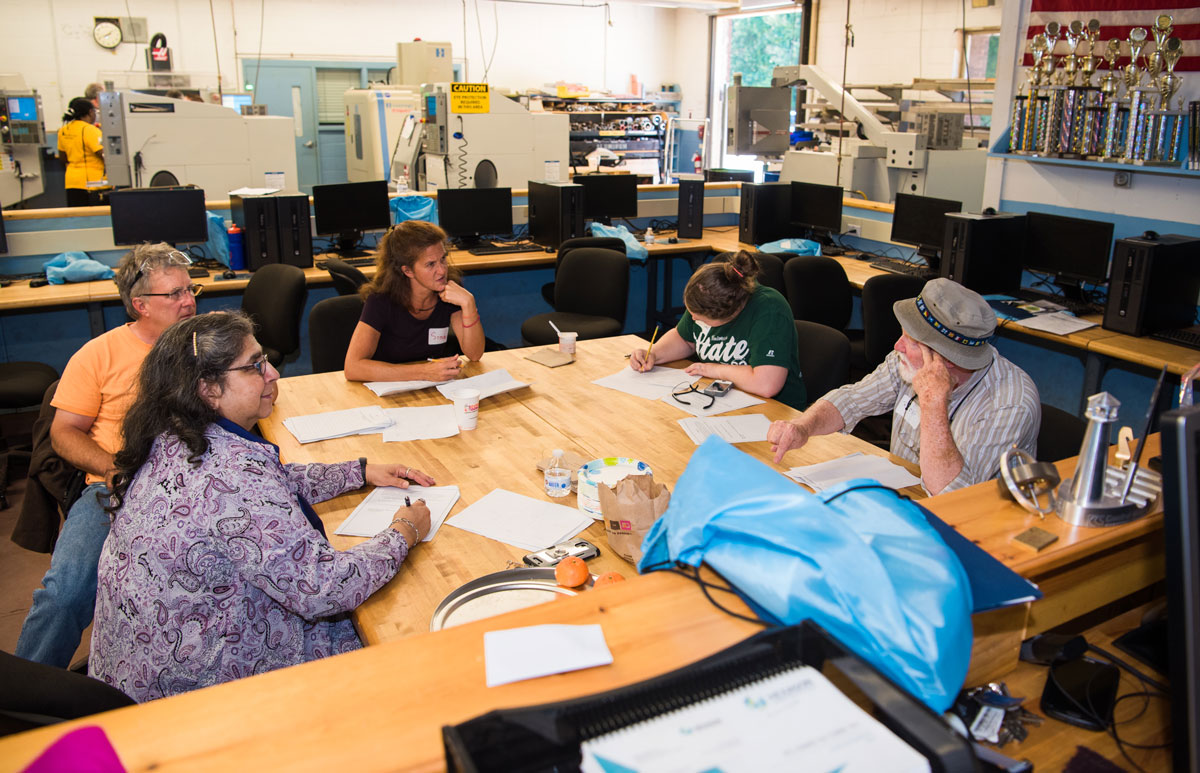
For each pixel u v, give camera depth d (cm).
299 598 133
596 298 426
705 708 63
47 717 118
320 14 941
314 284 439
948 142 521
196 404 136
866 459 198
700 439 212
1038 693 106
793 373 254
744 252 257
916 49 779
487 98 553
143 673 134
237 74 920
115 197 412
